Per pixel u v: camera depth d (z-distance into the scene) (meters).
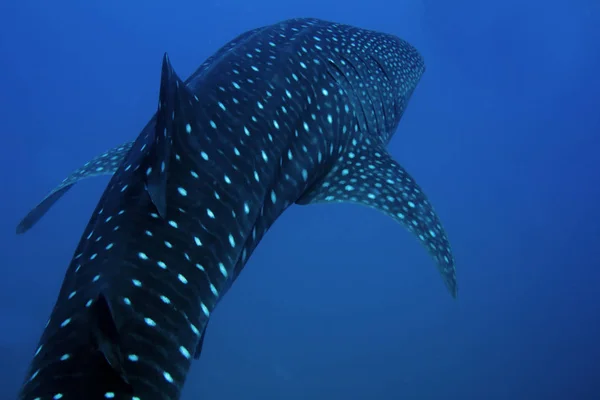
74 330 1.59
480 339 31.27
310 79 3.40
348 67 3.85
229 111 2.65
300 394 25.72
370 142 3.92
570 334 32.12
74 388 1.45
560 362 30.55
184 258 1.99
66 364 1.51
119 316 1.67
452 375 28.95
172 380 1.66
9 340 26.06
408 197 3.51
